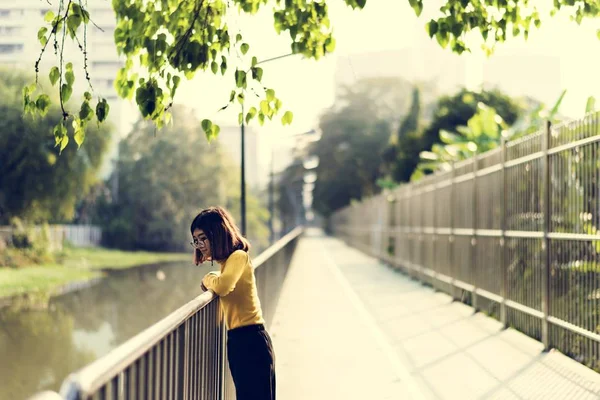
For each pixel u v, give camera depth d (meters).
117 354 3.21
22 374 27.39
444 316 16.48
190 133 89.44
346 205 107.62
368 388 9.41
